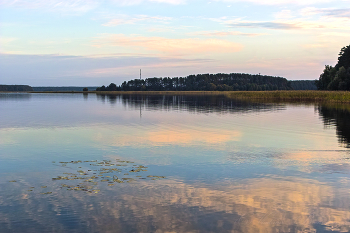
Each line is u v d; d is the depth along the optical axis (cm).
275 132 1897
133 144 1515
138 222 660
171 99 7206
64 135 1805
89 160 1189
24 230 631
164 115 3066
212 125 2252
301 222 661
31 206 739
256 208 725
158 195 803
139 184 888
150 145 1488
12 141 1617
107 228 636
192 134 1823
